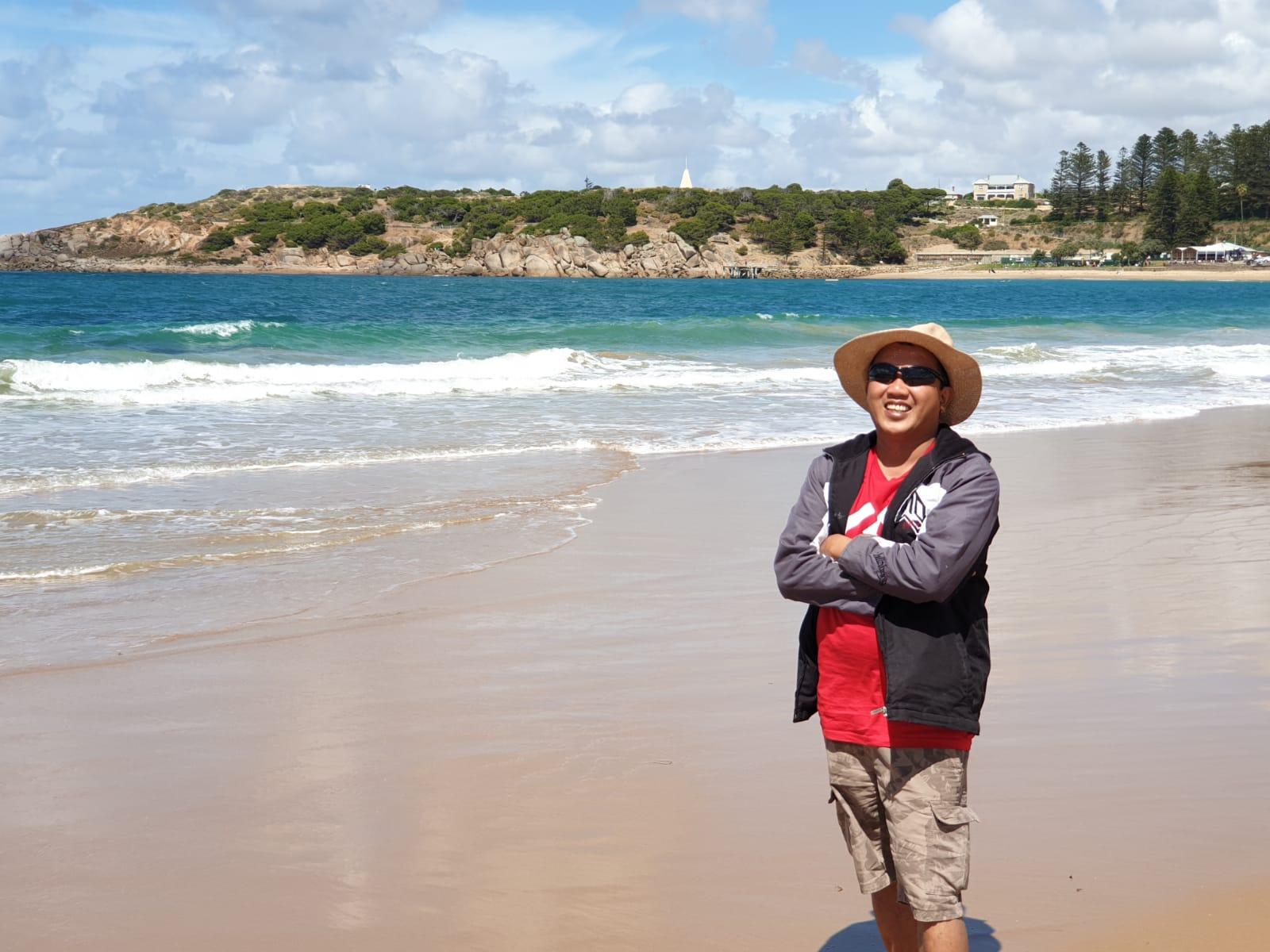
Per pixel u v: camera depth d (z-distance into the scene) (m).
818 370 21.11
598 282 135.75
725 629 5.93
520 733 4.35
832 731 2.41
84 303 51.28
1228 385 20.88
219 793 3.80
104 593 6.73
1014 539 8.16
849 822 2.48
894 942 2.53
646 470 11.34
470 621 6.11
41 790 3.85
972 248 182.00
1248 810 3.50
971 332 34.09
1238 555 7.57
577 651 5.52
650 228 177.88
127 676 5.18
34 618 6.19
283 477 10.59
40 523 8.56
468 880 3.13
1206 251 158.38
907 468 2.43
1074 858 3.17
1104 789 3.68
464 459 11.76
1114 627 5.80
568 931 2.83
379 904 2.99
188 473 10.64
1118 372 23.00
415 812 3.60
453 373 20.73
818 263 172.25
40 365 17.59
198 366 18.94
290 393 17.23
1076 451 12.77
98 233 176.62
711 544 8.15
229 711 4.68
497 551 7.88
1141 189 179.88
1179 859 3.16
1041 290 94.62
